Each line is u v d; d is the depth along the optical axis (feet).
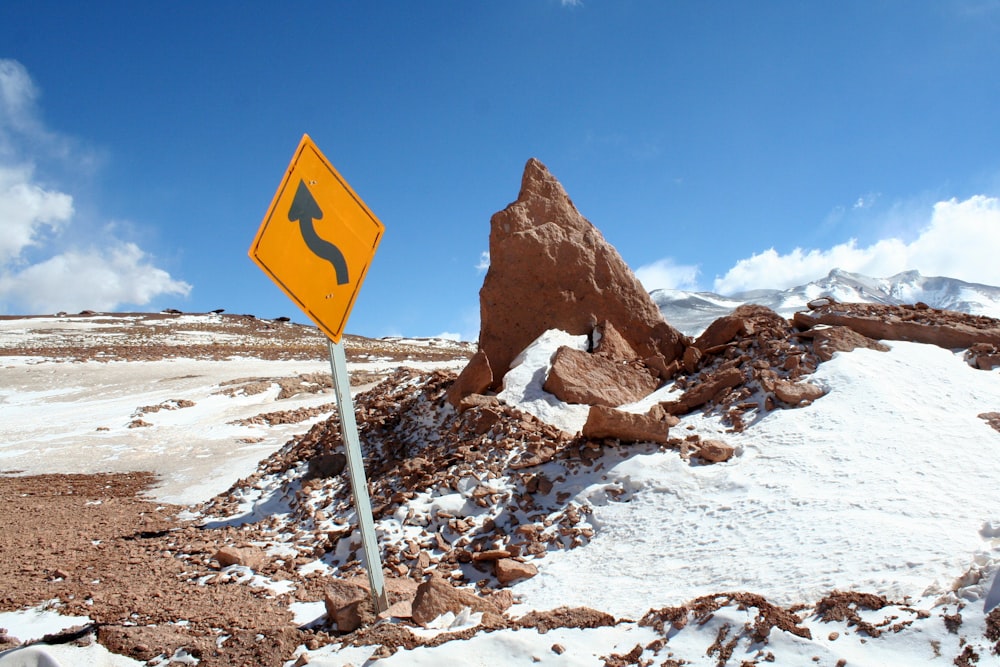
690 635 14.24
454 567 23.11
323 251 18.21
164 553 28.27
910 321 33.65
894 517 18.95
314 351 150.30
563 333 38.42
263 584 23.50
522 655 14.47
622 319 39.70
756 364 31.30
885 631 13.14
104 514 37.17
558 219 41.22
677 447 26.91
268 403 82.07
